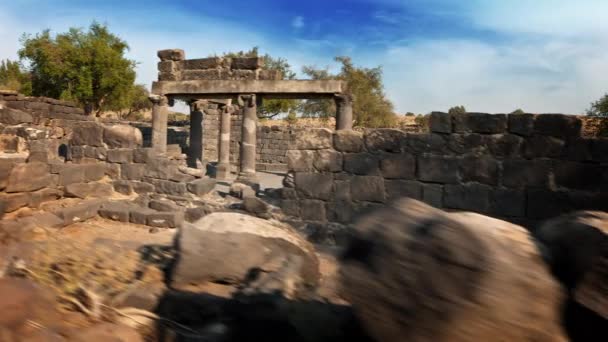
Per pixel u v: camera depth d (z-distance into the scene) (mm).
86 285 3326
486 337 1771
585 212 2365
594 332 1903
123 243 4453
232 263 3600
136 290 3354
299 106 41969
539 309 1845
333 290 2854
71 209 9023
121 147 11727
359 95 36531
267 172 25844
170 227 9438
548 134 6551
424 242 1920
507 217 6770
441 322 1799
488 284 1783
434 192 7137
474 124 6926
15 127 18281
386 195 7398
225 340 2785
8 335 2379
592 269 1972
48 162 9758
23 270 3547
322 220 7730
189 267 3502
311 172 7793
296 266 3590
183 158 13750
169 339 2814
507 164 6762
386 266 1962
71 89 34406
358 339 2387
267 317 2789
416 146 7227
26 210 8859
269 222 4312
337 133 7664
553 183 6531
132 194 11648
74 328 2686
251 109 16922
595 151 6309
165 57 18000
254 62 16922
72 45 34469
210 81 17203
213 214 4238
